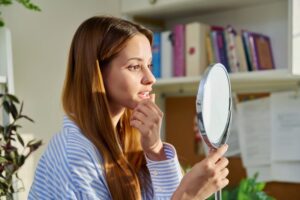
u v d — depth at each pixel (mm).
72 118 912
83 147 859
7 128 1459
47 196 860
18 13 1995
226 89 857
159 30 2271
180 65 1989
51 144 893
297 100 1903
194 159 2178
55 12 2094
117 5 2150
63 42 2121
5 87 1604
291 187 1929
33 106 2027
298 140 1892
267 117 1984
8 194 1440
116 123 982
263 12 2004
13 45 1970
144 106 900
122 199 889
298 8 1678
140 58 911
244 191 1749
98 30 918
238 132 2066
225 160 834
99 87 906
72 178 836
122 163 911
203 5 2012
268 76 1741
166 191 901
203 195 823
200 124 779
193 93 2189
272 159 1952
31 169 1905
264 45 1909
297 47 1676
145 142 901
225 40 1898
